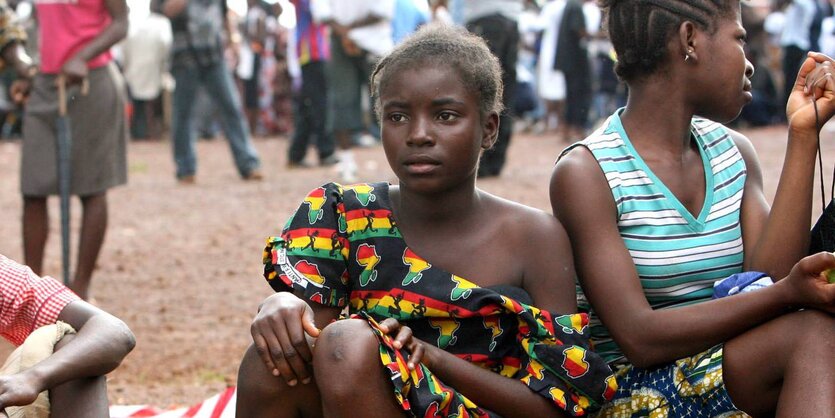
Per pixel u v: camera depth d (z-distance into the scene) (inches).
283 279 107.4
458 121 105.7
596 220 114.1
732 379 104.0
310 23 446.3
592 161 116.0
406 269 109.0
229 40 681.0
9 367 107.5
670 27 114.1
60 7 223.1
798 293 100.8
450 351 108.4
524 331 107.0
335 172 455.2
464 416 100.7
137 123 705.6
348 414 95.3
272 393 102.2
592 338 120.8
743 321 104.4
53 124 226.5
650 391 111.8
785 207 112.3
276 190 405.7
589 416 114.3
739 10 116.1
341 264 110.0
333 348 95.3
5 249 301.6
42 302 112.1
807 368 98.1
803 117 111.9
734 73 114.8
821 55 113.9
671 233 115.6
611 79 669.3
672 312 108.2
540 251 111.2
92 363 106.4
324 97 459.8
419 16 436.8
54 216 356.2
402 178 107.3
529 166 470.3
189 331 215.0
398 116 106.4
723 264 116.6
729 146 120.9
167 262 282.4
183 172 430.9
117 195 403.5
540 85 680.4
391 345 97.0
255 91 705.0
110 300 241.0
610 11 119.2
